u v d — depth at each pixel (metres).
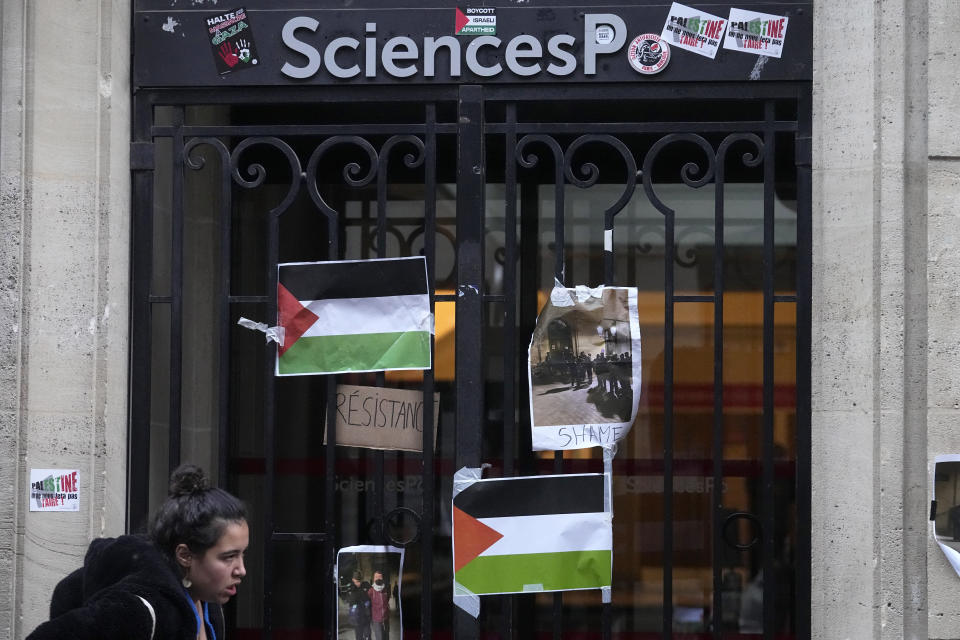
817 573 5.91
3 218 6.00
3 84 6.05
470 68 6.28
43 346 6.01
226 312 6.38
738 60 6.22
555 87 6.28
